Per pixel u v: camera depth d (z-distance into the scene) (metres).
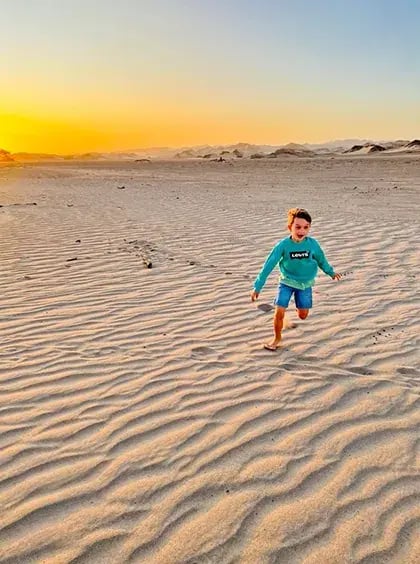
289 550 2.58
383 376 4.44
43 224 12.78
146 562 2.50
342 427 3.65
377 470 3.18
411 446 3.42
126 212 15.11
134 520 2.77
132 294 6.93
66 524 2.73
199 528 2.71
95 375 4.47
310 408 3.91
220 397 4.08
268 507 2.86
